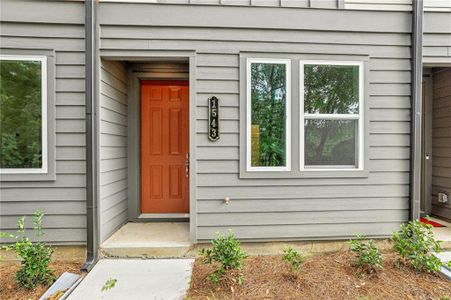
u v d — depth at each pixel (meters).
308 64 3.14
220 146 3.07
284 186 3.12
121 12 3.00
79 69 2.98
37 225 2.72
